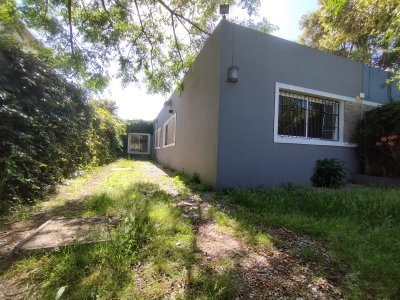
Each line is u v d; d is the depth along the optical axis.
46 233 2.39
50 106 4.68
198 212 3.38
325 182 5.75
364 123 6.83
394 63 8.63
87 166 7.37
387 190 4.74
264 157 5.25
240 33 5.03
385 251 2.17
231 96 4.91
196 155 6.33
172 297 1.54
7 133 3.49
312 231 2.64
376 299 1.58
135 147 19.59
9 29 4.63
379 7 4.77
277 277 1.82
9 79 3.96
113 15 6.12
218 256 2.10
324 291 1.67
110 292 1.53
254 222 2.97
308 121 6.15
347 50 9.80
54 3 5.27
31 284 1.65
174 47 7.90
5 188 3.32
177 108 9.42
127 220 2.47
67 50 5.96
